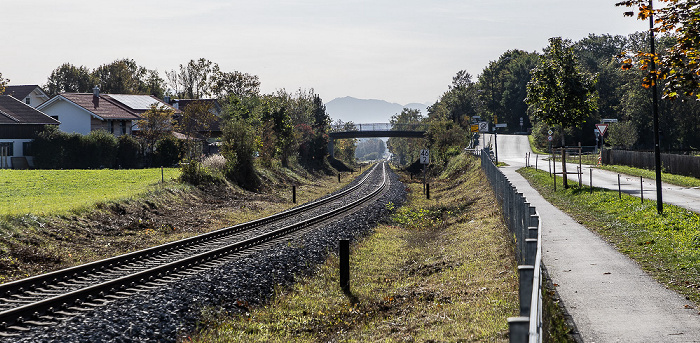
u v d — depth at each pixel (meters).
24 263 16.52
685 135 86.19
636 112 89.06
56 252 18.11
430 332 9.88
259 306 13.02
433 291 13.32
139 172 46.78
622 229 18.22
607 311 9.84
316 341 10.72
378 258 18.33
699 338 8.38
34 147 56.41
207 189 37.50
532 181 38.97
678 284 11.48
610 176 40.28
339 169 114.12
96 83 132.50
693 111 83.56
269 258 16.80
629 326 9.02
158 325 10.73
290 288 14.49
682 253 13.88
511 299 10.84
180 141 61.66
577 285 11.63
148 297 12.51
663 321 9.23
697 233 15.72
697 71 11.91
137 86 142.00
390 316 11.90
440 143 78.44
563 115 32.03
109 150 57.94
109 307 11.74
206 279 14.11
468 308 10.99
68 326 10.47
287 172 61.91
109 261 15.82
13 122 56.47
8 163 54.94
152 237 22.28
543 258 14.34
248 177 44.81
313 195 46.31
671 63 12.18
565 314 9.66
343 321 11.91
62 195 29.53
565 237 17.38
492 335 8.96
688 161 39.72
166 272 14.86
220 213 30.06
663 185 33.22
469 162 57.66
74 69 130.38
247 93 111.94
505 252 15.42
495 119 57.47
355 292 14.27
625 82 112.44
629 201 23.73
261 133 61.03
